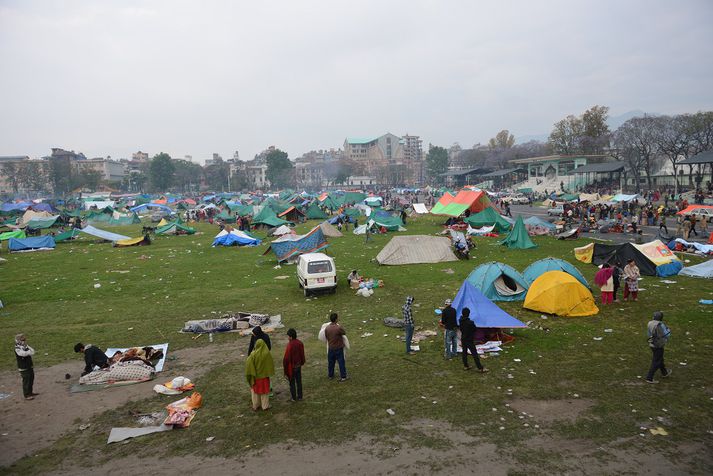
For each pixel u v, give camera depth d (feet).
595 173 306.35
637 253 78.33
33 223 174.60
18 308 67.10
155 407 36.14
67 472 27.76
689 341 46.06
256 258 108.68
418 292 70.33
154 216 231.09
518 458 27.55
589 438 29.55
